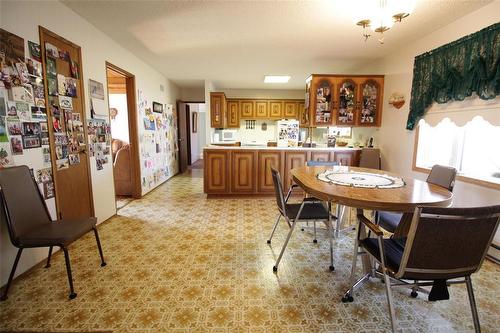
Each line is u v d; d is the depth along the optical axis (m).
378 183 1.90
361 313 1.60
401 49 3.49
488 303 1.68
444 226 1.15
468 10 2.39
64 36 2.36
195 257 2.27
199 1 2.27
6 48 1.78
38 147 2.06
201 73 5.12
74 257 2.24
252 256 2.30
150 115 4.57
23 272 1.94
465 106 2.49
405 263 1.24
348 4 2.30
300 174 2.26
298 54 3.82
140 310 1.61
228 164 4.12
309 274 2.02
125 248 2.42
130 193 4.21
